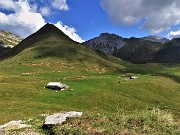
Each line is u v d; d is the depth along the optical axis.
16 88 88.50
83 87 106.69
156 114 28.12
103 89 106.56
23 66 195.38
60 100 83.50
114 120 27.78
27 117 50.44
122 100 92.75
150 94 119.81
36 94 87.25
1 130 30.94
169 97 126.19
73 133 25.61
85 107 81.44
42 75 169.75
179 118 28.78
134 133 23.75
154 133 23.44
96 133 24.77
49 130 28.53
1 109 60.31
